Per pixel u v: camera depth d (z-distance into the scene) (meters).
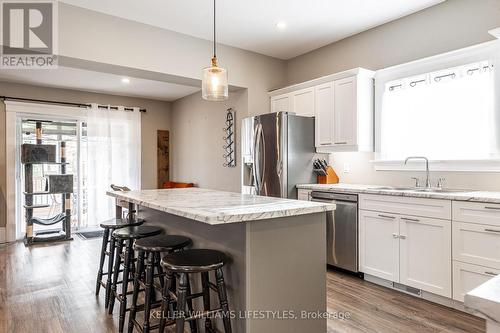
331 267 3.64
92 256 4.27
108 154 6.21
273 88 4.86
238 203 2.13
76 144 6.10
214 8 3.27
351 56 4.11
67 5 3.24
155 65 3.77
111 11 3.41
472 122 2.99
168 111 7.13
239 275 1.83
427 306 2.62
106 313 2.58
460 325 2.31
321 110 3.99
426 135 3.33
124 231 2.54
